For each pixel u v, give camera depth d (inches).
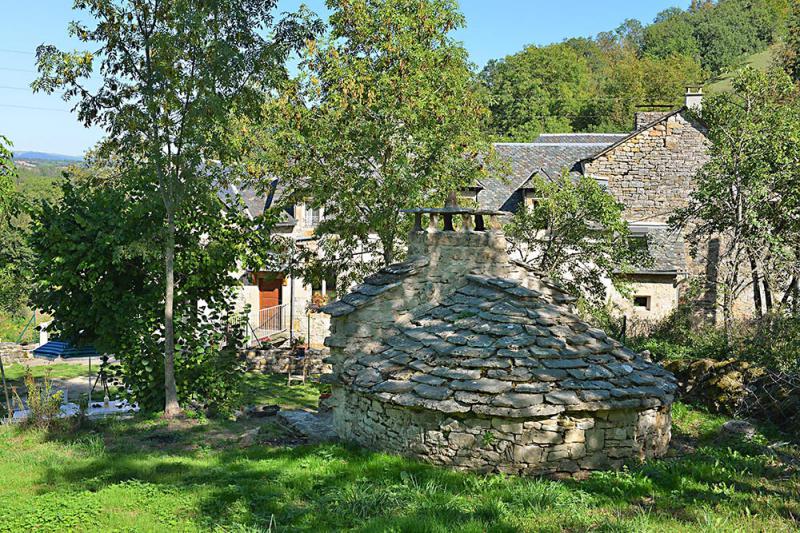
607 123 2175.2
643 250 791.1
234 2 520.7
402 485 335.3
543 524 281.0
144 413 573.3
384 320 446.9
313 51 599.5
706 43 3102.9
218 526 282.7
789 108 697.0
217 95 513.3
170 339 560.7
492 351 381.7
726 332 671.1
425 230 458.3
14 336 1306.6
